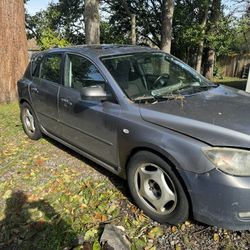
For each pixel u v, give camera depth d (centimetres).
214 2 1761
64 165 416
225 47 1816
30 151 470
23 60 808
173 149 255
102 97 321
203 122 257
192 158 244
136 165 296
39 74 468
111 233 268
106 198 333
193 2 1869
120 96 316
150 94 325
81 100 360
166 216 279
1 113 699
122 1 1667
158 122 277
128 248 259
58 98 405
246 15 1758
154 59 379
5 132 561
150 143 271
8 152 471
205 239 266
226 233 271
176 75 371
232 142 237
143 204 299
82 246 266
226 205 234
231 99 313
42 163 427
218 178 232
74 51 395
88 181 371
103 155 345
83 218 304
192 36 1772
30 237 286
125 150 304
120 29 2205
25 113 516
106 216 304
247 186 227
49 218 309
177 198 264
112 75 333
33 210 323
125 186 354
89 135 357
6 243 282
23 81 500
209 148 239
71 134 397
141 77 344
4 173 405
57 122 421
